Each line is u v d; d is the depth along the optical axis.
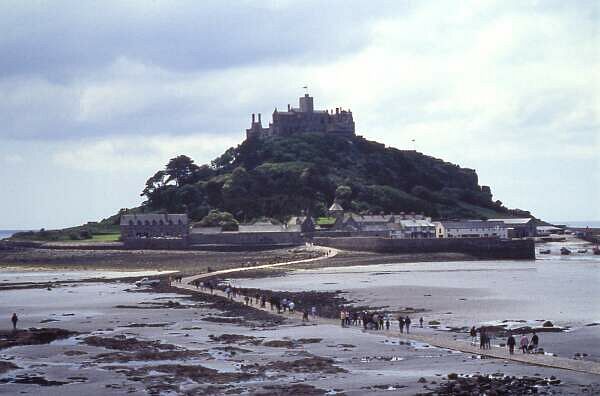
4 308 189.00
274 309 178.12
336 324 155.50
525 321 156.12
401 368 112.31
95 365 116.88
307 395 97.44
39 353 126.62
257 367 113.81
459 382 101.00
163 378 107.44
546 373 106.81
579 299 194.38
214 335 142.62
